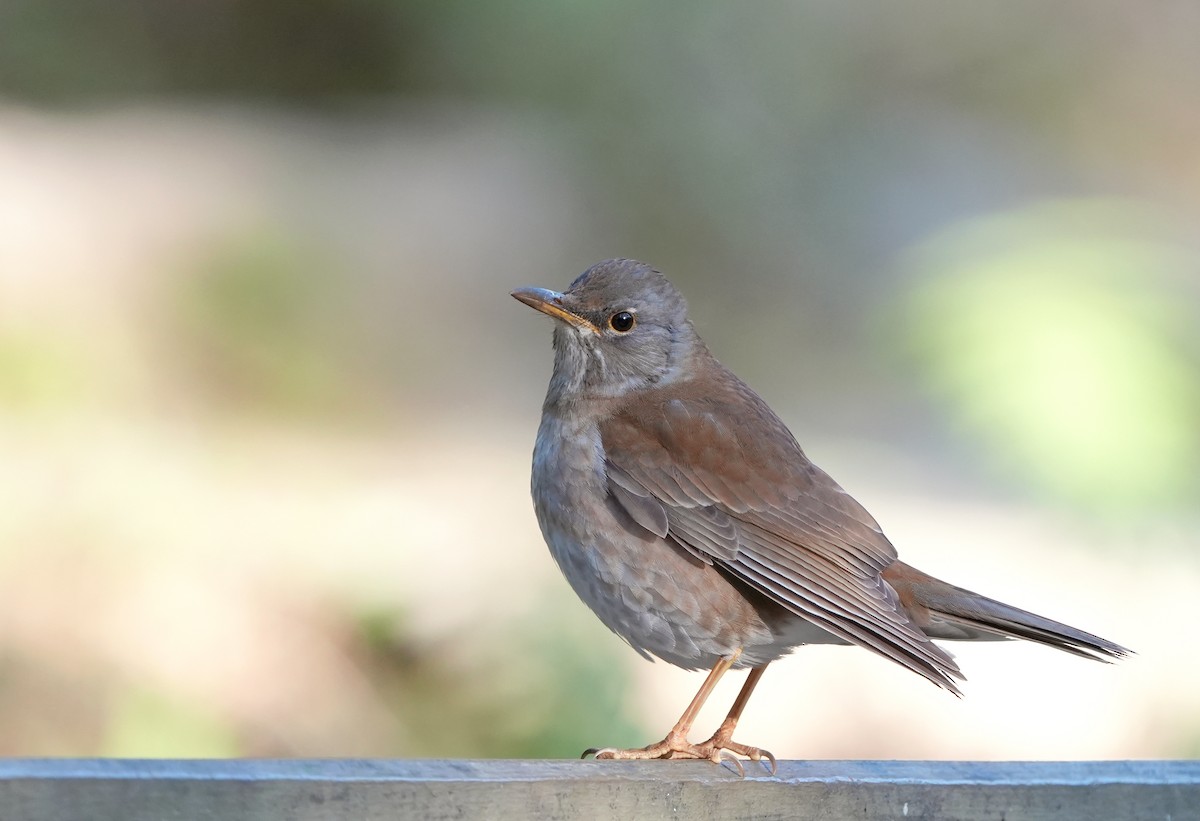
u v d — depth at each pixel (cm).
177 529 1224
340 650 1110
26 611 1111
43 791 514
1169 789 585
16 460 1284
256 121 2617
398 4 2714
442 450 1560
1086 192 2575
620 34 2528
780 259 2409
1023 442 948
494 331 1983
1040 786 586
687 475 737
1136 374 958
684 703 1116
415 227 2095
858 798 588
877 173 2527
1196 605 1274
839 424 1903
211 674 1090
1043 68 2739
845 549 735
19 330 1430
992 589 1333
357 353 1744
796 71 2553
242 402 1575
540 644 1008
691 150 2458
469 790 552
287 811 533
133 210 1723
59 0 2753
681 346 788
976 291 994
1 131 2136
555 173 2445
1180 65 2723
